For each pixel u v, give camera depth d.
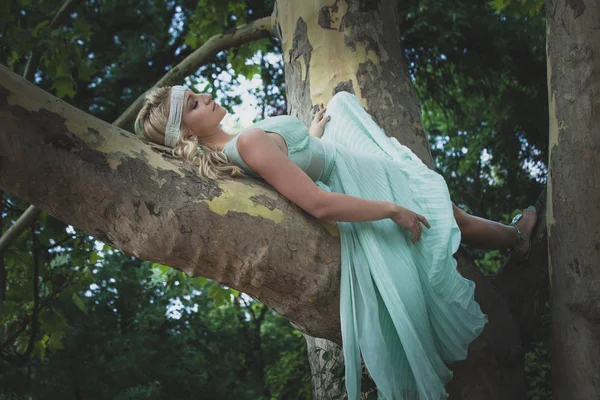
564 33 3.12
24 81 2.34
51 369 8.68
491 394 3.03
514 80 9.24
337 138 3.24
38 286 6.17
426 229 2.76
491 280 3.47
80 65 5.48
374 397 2.97
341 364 3.34
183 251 2.36
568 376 2.93
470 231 3.29
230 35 4.93
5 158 2.25
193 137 2.81
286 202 2.52
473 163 8.98
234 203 2.40
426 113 9.45
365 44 3.75
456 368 3.05
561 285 3.01
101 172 2.30
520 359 3.16
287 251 2.44
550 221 3.10
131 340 9.27
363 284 2.55
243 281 2.46
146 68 9.57
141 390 8.68
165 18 9.72
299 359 10.05
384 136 3.20
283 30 4.02
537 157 8.90
